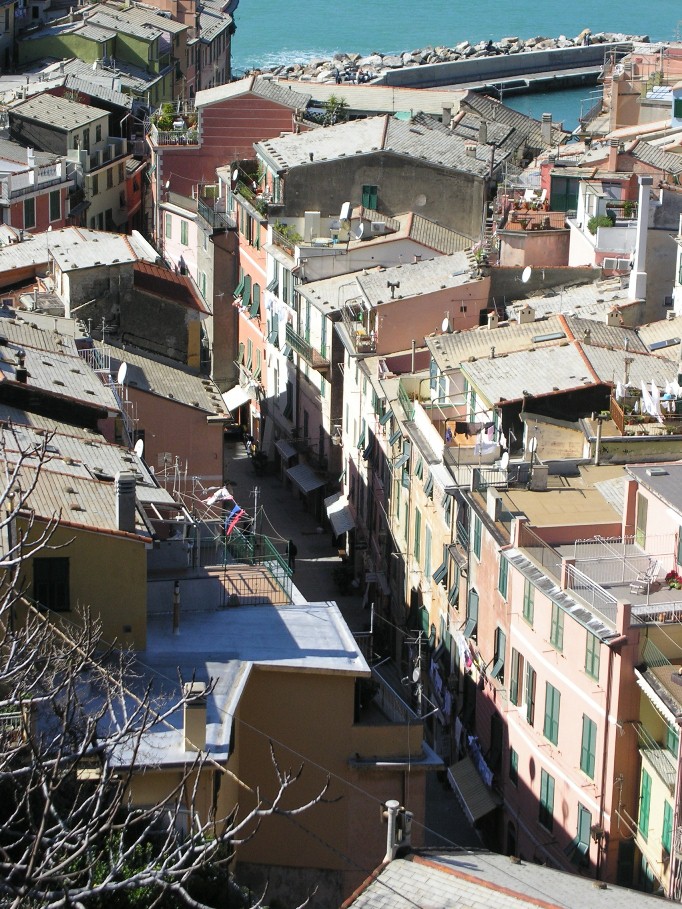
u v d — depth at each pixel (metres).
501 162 131.00
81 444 65.69
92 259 96.75
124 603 54.22
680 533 63.19
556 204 119.88
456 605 76.25
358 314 105.12
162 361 93.50
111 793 43.53
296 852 55.75
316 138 128.25
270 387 123.94
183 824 47.00
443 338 87.81
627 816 59.38
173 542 61.69
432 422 83.00
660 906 45.78
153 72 193.25
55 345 79.38
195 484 84.50
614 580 63.34
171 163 148.75
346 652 56.84
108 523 54.19
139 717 48.19
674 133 142.00
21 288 100.38
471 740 72.06
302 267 114.38
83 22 195.88
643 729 58.69
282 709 55.47
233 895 42.59
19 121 153.50
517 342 86.50
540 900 43.38
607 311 94.56
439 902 43.59
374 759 56.16
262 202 124.50
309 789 55.78
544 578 64.19
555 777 63.22
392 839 46.91
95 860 33.03
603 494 71.50
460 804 73.00
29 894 29.91
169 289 98.44
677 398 76.94
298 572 101.31
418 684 73.69
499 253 113.06
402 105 160.00
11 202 136.62
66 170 148.12
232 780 51.06
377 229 119.25
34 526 52.22
